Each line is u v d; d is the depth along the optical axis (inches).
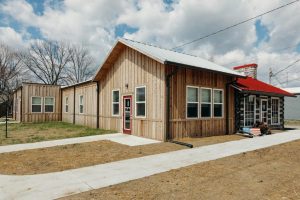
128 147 371.6
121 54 546.0
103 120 621.9
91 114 686.5
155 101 443.8
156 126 440.1
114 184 203.6
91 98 688.4
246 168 253.0
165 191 187.3
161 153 328.5
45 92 912.3
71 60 1962.4
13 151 338.6
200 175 228.2
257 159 293.6
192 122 465.7
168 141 419.2
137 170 245.6
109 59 564.4
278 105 715.4
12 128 656.4
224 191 187.0
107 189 191.9
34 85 888.9
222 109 528.1
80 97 768.3
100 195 179.3
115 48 534.0
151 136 450.9
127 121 524.4
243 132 535.8
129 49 519.2
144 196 177.2
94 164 270.8
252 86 623.5
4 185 200.2
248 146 381.1
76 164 270.2
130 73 514.3
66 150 347.6
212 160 287.9
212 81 509.0
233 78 556.4
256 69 821.9
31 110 882.1
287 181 210.7
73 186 198.5
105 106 611.8
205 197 175.3
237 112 559.2
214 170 245.3
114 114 575.2
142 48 469.7
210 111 502.6
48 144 394.3
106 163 274.4
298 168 253.8
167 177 222.5
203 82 489.7
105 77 612.1
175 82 438.6
